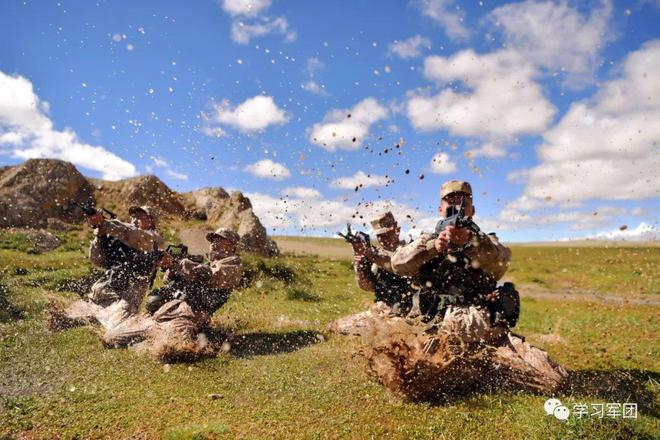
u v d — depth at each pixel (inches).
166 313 226.4
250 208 997.8
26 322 258.7
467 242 164.9
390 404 152.0
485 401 151.3
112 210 989.2
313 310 355.6
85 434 130.0
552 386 158.1
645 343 250.5
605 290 613.3
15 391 160.7
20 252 610.2
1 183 892.6
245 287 460.8
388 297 237.9
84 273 415.8
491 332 170.4
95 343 222.1
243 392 165.0
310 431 130.7
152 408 148.3
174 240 805.2
